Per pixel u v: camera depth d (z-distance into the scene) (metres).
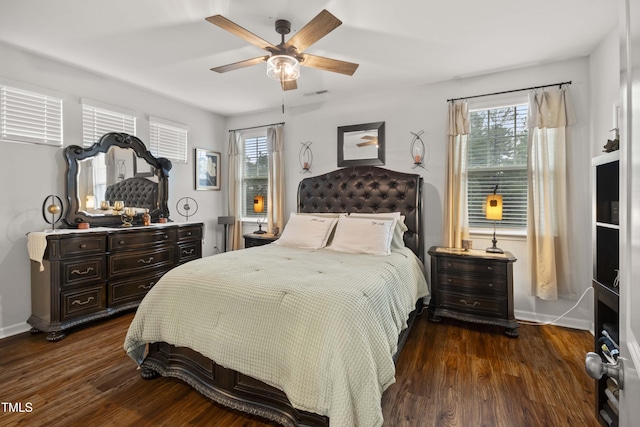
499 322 2.83
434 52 2.86
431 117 3.62
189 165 4.50
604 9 2.21
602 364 0.72
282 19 2.33
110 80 3.53
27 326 2.89
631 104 0.60
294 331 1.55
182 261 3.85
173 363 2.03
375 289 1.86
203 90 3.86
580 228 2.96
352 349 1.43
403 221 3.47
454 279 3.05
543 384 2.04
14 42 2.69
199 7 2.21
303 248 3.23
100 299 3.02
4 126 2.77
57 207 2.89
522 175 3.26
